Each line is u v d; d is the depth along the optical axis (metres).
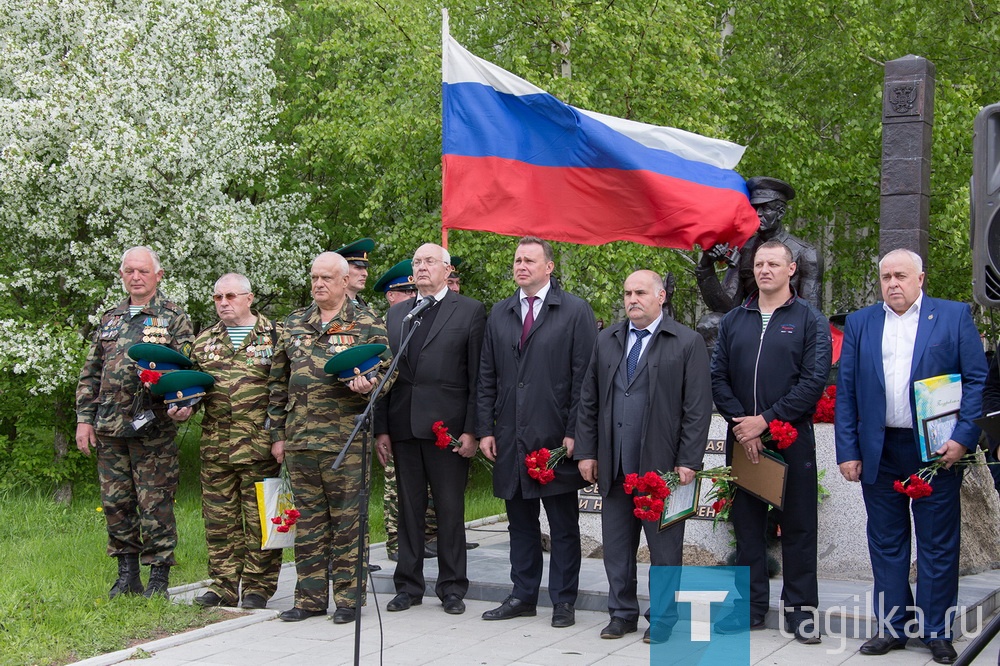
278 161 15.09
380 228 15.78
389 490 8.07
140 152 12.15
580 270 13.54
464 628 5.89
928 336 5.30
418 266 6.42
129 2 13.25
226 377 6.36
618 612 5.71
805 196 17.98
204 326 14.89
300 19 17.12
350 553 6.18
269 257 14.01
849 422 5.54
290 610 6.16
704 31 15.05
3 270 13.43
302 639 5.64
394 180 14.73
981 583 6.70
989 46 18.48
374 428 6.38
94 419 6.65
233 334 6.50
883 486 5.45
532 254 6.11
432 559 7.98
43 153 12.70
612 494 5.77
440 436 6.20
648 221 7.43
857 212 19.11
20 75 12.61
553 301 6.16
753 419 5.65
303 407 6.14
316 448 6.10
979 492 7.34
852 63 17.95
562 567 6.03
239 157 13.45
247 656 5.29
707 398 5.71
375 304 15.95
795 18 18.56
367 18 14.74
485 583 6.73
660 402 5.68
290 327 6.32
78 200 12.77
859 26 17.69
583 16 13.95
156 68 12.77
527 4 14.30
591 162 7.43
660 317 5.82
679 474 5.64
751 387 5.80
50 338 12.23
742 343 5.89
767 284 5.80
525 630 5.84
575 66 14.36
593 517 7.68
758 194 7.85
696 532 7.08
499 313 6.29
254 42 14.18
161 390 6.06
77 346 12.32
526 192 7.42
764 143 18.48
